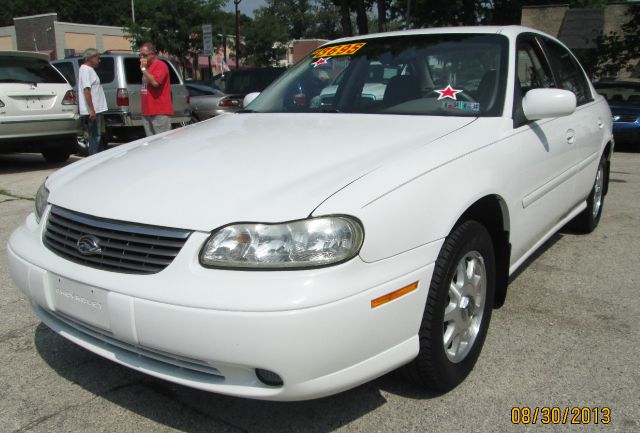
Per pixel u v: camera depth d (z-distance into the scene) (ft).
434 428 7.54
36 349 9.79
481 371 8.91
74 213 7.64
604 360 9.23
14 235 8.77
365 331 6.57
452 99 10.14
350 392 8.36
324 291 6.21
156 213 6.92
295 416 7.85
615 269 13.55
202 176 7.56
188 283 6.40
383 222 6.75
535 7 84.64
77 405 8.14
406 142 8.28
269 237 6.39
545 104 9.49
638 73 69.36
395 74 11.03
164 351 6.67
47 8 226.38
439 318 7.55
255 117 11.21
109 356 7.34
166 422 7.75
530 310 11.21
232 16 119.75
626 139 36.24
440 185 7.59
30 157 33.94
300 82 12.24
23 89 26.12
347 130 9.21
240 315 6.13
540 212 10.87
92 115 27.37
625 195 22.11
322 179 7.10
